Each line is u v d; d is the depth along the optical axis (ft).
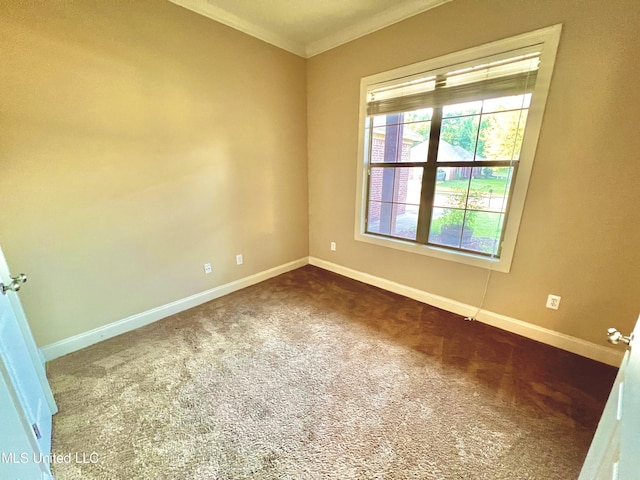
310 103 10.52
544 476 3.85
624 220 5.46
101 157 6.43
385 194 9.47
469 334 7.14
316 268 11.92
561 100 5.73
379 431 4.50
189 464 4.02
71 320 6.54
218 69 8.01
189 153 7.88
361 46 8.59
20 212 5.62
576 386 5.41
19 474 2.52
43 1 5.28
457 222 7.93
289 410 4.91
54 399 5.09
